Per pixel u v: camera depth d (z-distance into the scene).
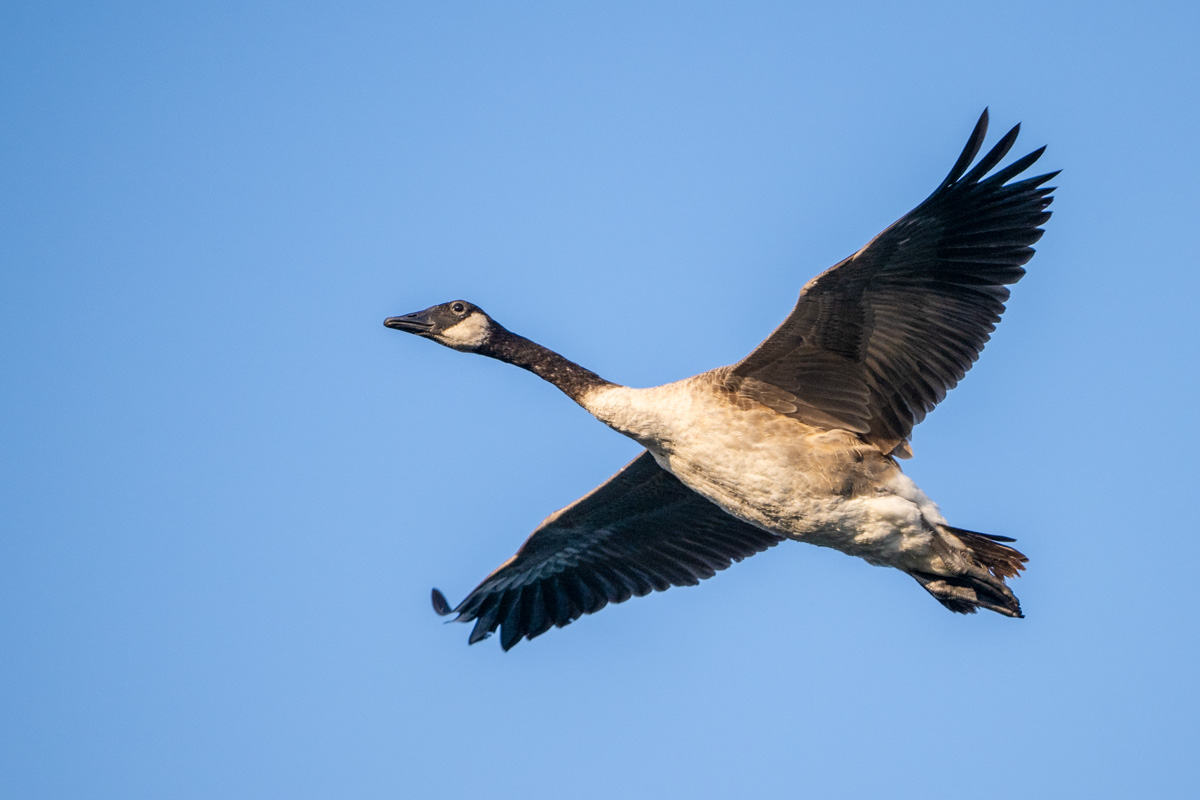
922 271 14.03
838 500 14.58
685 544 18.77
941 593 14.78
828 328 14.25
